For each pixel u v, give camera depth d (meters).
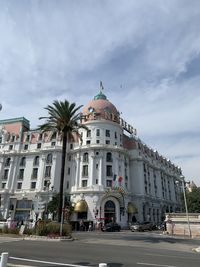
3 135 81.38
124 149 71.31
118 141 72.19
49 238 24.98
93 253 15.26
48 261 11.98
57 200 59.06
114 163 67.62
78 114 36.41
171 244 24.16
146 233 43.22
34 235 26.62
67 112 35.25
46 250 16.08
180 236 37.31
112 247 19.31
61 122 35.12
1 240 22.84
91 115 73.31
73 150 71.00
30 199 69.00
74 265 11.09
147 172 82.94
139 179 76.00
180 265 11.62
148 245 22.48
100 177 64.56
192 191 66.69
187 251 18.84
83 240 26.19
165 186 98.81
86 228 55.22
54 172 69.31
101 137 69.69
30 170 74.06
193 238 33.91
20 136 79.06
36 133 78.31
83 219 61.19
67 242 23.11
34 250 15.92
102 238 29.36
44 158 72.44
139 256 14.39
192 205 63.69
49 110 36.06
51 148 72.25
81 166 67.62
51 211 58.22
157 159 97.81
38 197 67.62
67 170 70.94
